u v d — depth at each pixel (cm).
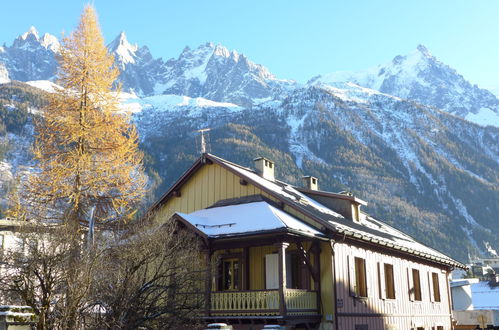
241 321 1762
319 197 2491
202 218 1978
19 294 1300
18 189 2217
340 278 1947
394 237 2584
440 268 2972
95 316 1380
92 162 2319
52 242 1351
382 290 2250
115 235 1655
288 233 1741
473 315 3469
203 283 1792
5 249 1392
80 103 2362
